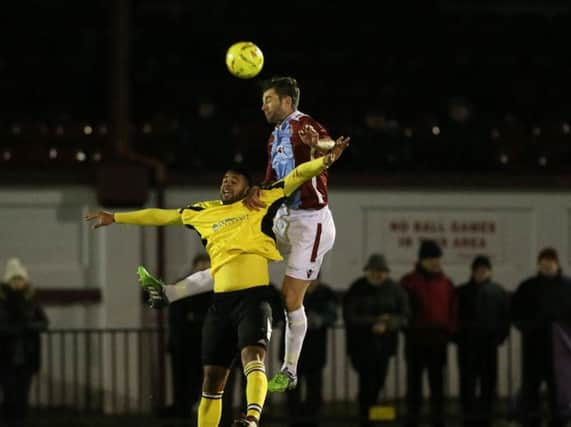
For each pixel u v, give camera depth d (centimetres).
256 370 2403
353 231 4747
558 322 3969
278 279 4659
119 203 4531
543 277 4028
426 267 4119
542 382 4450
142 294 4578
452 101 5081
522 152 4991
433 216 4800
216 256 2505
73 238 4559
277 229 2511
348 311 4038
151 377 4328
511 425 4162
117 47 4616
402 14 5862
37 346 4056
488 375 4088
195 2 5884
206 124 4894
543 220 4862
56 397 4503
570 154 5019
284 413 4238
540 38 5828
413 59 5684
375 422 4025
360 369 4022
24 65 5434
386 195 4766
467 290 4100
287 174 2472
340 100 5444
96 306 4556
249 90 5462
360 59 5678
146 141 4869
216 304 2502
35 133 4750
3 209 4522
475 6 6159
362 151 4884
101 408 4450
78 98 5369
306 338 3988
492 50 5788
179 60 5538
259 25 5788
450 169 4922
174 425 4025
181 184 4641
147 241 4600
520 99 5578
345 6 5869
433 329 4056
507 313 4078
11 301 4097
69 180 4541
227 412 3962
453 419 4009
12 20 5544
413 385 4097
